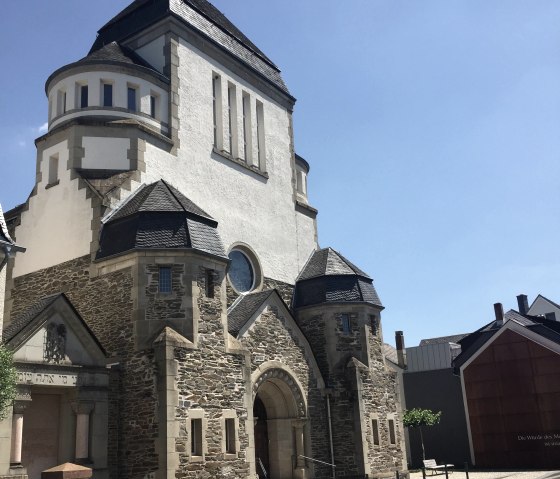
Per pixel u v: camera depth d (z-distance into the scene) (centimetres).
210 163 2831
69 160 2436
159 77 2691
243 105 3189
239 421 2133
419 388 4256
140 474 1897
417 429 4212
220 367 2120
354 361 2761
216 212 2783
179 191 2573
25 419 1816
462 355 4034
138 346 2009
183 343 2005
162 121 2669
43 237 2439
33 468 1803
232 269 2791
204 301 2136
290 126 3481
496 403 3866
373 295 2988
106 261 2170
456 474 3372
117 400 1994
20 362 1725
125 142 2470
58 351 1848
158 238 2125
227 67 3106
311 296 2938
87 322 2178
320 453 2595
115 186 2359
